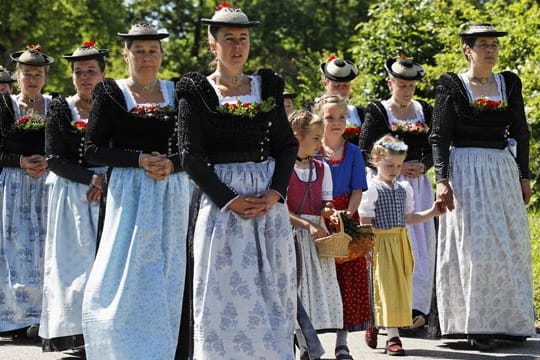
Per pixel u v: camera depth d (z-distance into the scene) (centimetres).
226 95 638
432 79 1681
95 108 689
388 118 948
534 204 1497
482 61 831
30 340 940
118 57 4244
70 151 836
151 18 4616
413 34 1739
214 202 624
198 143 627
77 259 827
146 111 686
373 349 842
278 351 624
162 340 662
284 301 636
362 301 762
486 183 835
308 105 876
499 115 832
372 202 814
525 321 841
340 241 721
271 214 634
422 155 958
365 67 1739
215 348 621
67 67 3459
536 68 1505
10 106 956
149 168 674
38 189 959
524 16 1589
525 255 848
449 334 849
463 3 1761
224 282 624
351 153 793
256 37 4650
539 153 1496
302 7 4647
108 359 663
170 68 4547
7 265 952
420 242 936
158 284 668
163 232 679
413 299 920
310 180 739
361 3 4666
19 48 3141
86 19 3497
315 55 3288
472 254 834
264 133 639
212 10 4581
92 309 670
